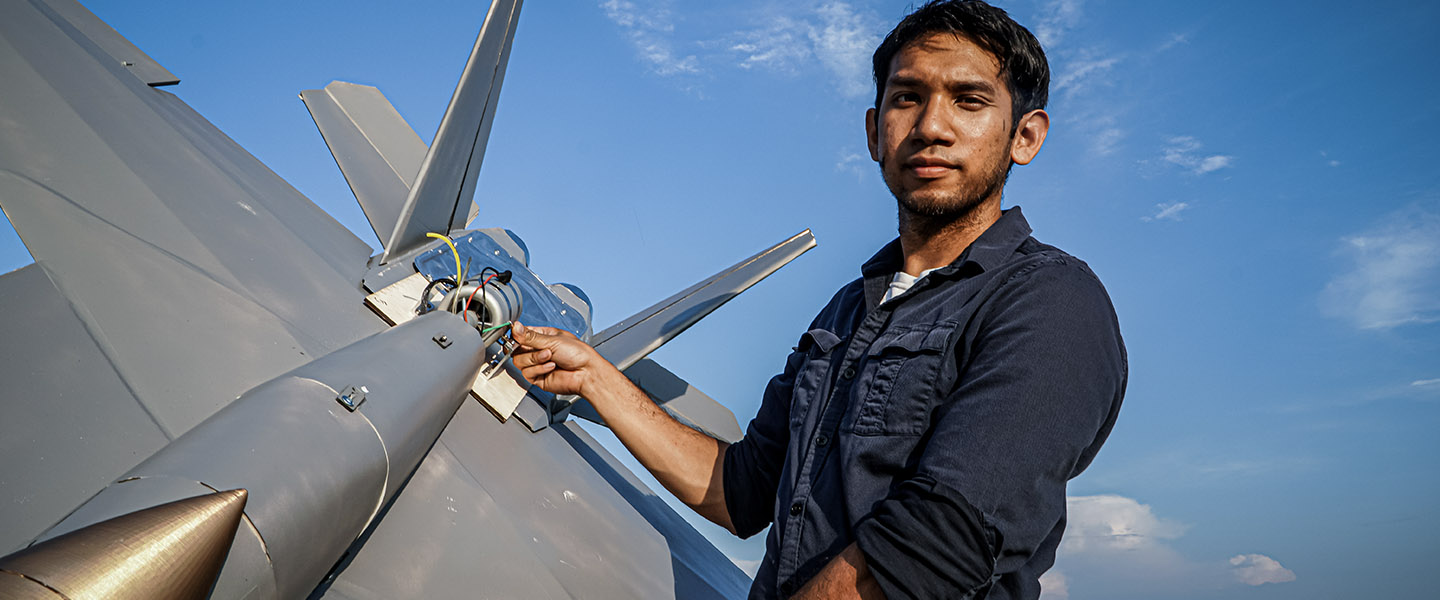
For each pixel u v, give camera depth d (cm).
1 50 505
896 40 296
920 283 284
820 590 229
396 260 566
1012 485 222
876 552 217
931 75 281
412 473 396
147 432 311
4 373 304
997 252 277
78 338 338
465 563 369
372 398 317
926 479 227
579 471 535
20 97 477
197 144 573
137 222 434
